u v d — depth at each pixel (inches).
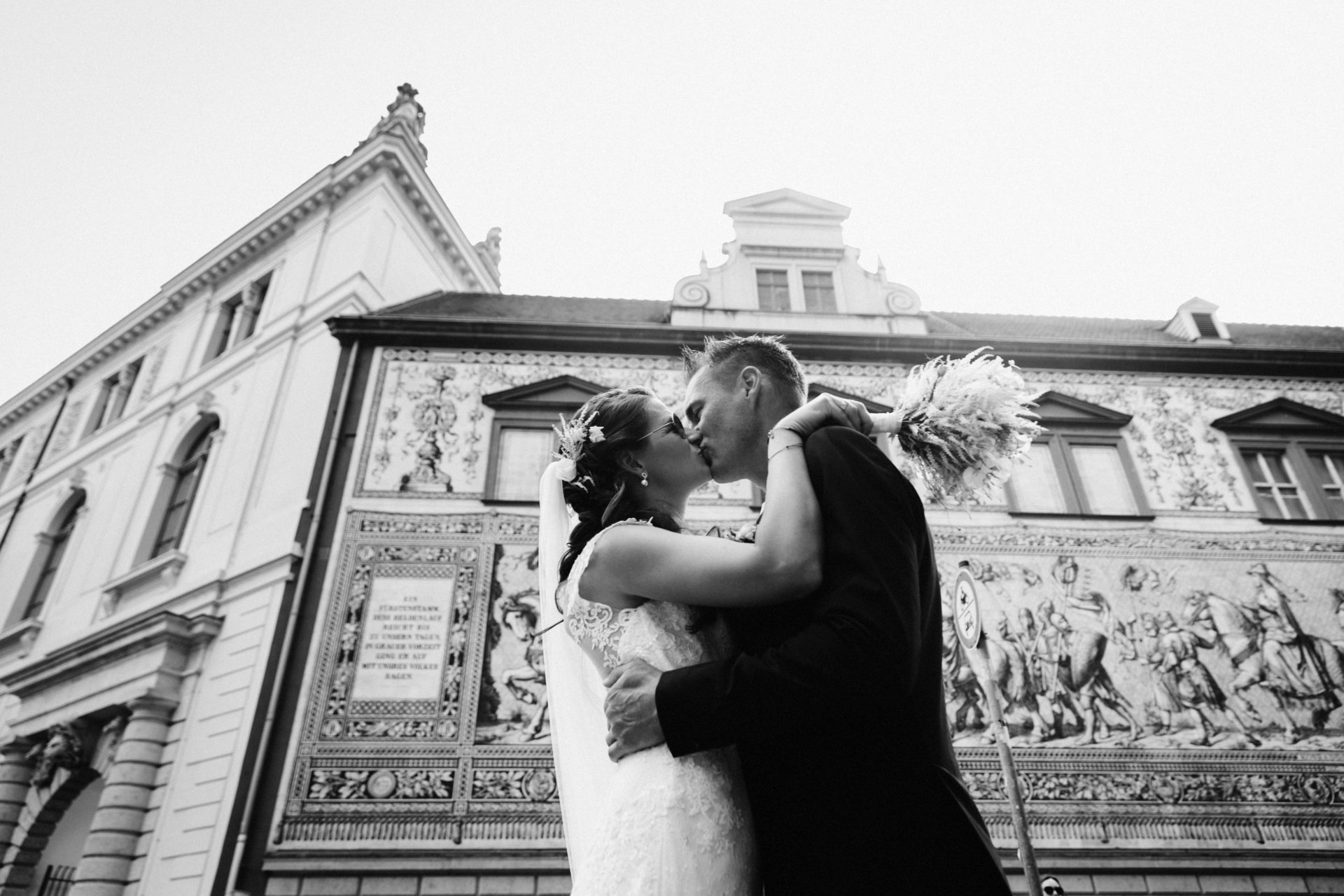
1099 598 466.3
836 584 50.6
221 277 738.8
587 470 71.4
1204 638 456.4
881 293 612.7
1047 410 540.1
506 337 542.6
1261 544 494.6
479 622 433.4
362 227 645.9
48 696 520.1
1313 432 546.9
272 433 545.6
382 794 382.9
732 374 73.3
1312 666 452.1
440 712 405.7
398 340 542.3
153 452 637.3
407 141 716.0
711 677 50.3
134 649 470.6
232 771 392.8
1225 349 568.7
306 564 449.7
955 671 436.5
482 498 478.3
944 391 69.5
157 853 392.8
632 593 59.7
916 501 59.5
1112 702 433.7
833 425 62.6
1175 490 515.2
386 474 486.0
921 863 46.6
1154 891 389.4
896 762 49.4
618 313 652.1
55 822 493.7
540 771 392.5
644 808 54.2
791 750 52.1
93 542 624.1
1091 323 716.0
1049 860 391.2
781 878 50.2
